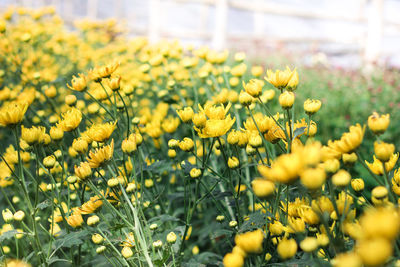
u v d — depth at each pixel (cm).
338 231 87
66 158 134
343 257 73
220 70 145
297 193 103
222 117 100
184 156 141
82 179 96
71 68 222
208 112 100
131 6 762
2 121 98
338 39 846
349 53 859
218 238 139
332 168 84
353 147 86
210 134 98
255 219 95
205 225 136
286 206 95
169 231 108
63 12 706
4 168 119
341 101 269
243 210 123
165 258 96
